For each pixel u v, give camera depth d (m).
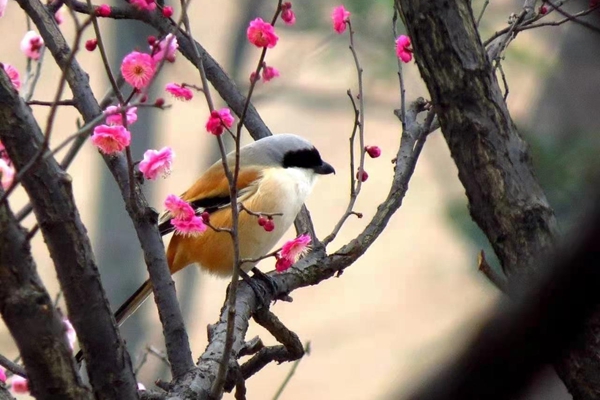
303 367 22.09
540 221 6.29
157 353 8.94
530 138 14.80
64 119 21.12
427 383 5.29
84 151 22.66
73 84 7.19
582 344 5.44
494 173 6.39
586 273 5.23
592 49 15.53
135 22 17.38
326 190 25.08
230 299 6.03
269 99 20.17
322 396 21.16
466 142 6.48
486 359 5.20
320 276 8.60
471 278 17.31
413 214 24.34
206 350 7.10
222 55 22.52
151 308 17.52
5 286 4.94
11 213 4.97
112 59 17.64
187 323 18.25
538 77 16.25
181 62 17.36
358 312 23.14
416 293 22.83
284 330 8.26
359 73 8.16
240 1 19.28
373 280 24.11
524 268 6.23
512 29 7.83
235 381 7.04
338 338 22.33
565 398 5.84
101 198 17.22
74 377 5.10
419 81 19.33
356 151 25.31
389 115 21.55
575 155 14.08
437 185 21.47
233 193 6.04
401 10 6.62
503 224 6.36
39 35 8.07
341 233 23.98
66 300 5.58
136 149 16.75
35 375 5.06
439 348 5.54
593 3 7.88
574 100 15.54
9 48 19.84
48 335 5.02
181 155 24.08
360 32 18.58
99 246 17.12
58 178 5.41
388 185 25.00
